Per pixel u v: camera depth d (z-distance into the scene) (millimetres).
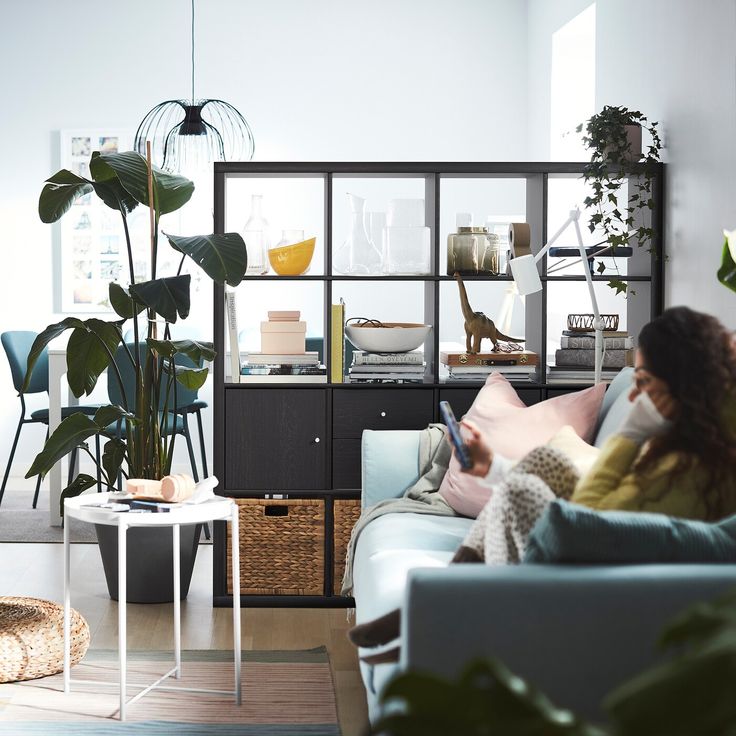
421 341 3828
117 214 6578
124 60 6523
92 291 6594
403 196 6559
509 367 3791
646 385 1886
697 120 3521
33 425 6629
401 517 3059
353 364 3787
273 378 3783
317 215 6566
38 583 4016
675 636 804
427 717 752
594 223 3775
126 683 2854
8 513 5383
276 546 3758
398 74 6574
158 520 2621
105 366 3789
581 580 1588
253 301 6547
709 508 1807
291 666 3082
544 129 6188
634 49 4246
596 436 3066
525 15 6562
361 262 3814
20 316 6605
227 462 3756
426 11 6559
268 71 6547
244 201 6551
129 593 3734
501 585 1582
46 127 6562
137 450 3746
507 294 4219
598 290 4762
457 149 6605
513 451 3014
